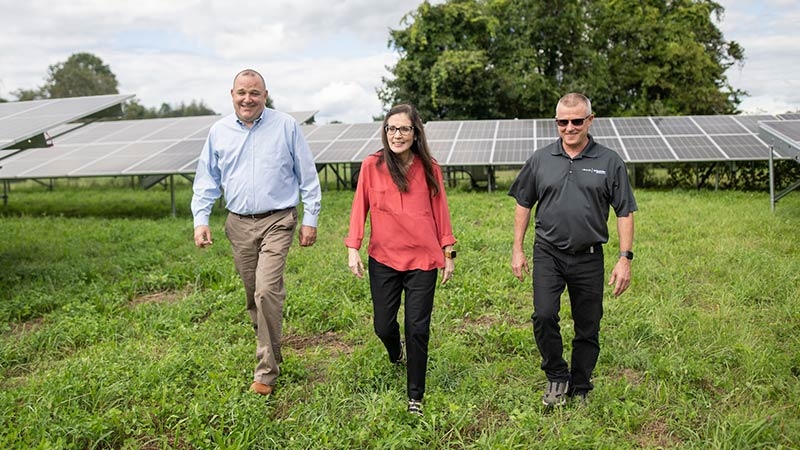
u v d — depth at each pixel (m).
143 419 3.65
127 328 5.44
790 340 4.66
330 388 4.03
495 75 27.50
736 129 16.03
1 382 4.45
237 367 4.38
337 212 12.35
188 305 5.99
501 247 8.18
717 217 10.17
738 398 3.77
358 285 6.43
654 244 8.28
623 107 29.95
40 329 5.50
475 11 28.09
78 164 14.56
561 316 5.34
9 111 10.41
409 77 28.38
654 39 29.53
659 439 3.40
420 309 3.70
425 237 3.72
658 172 19.39
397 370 4.26
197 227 4.25
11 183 23.03
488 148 16.23
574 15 27.70
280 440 3.45
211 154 4.34
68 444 3.40
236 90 4.12
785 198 12.72
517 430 3.38
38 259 8.46
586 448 3.25
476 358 4.60
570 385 3.86
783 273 6.30
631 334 4.86
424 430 3.49
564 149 3.69
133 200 16.47
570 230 3.60
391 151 3.73
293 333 5.34
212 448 3.37
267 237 4.23
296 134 4.32
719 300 5.64
